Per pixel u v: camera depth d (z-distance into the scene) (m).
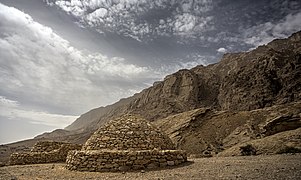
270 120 38.66
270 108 45.12
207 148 39.09
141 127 16.77
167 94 78.88
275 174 10.71
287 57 66.75
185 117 49.22
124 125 16.77
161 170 13.65
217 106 70.25
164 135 17.66
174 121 50.06
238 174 11.14
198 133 43.84
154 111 74.44
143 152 14.47
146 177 11.60
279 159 16.89
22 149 55.66
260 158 18.48
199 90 78.44
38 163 20.84
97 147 15.91
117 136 16.08
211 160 18.48
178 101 74.62
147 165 14.34
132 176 12.10
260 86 61.72
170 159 15.20
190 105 71.38
